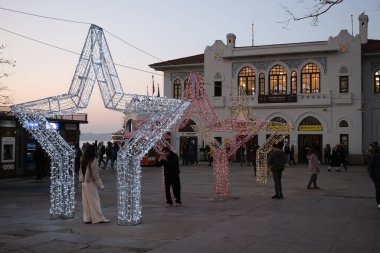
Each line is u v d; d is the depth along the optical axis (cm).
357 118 4012
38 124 1195
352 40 4038
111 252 818
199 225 1072
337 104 4059
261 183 2153
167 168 1421
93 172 1096
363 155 3997
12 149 2423
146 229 1025
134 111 1152
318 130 4116
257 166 2178
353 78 4034
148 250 830
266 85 4294
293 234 960
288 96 4172
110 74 1158
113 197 1661
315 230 1004
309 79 4188
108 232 992
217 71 4441
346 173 2856
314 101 4103
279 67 4275
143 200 1568
